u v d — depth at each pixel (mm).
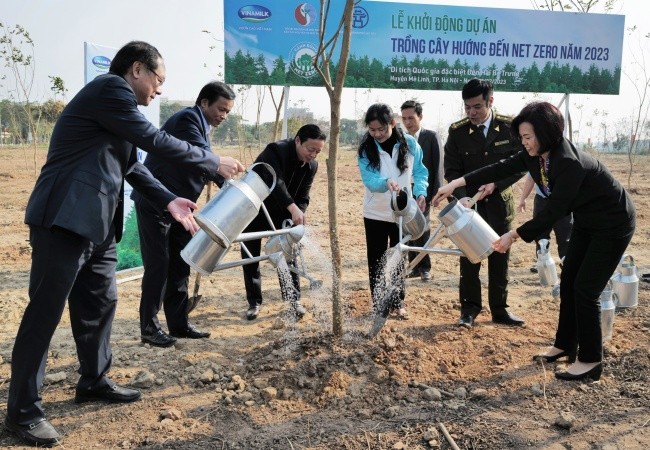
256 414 3527
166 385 3971
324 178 17422
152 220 4441
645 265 7391
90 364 3639
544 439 3215
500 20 8531
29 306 3207
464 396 3744
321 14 3777
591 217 3678
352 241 9125
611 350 4320
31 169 18984
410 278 6922
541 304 5719
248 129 19312
